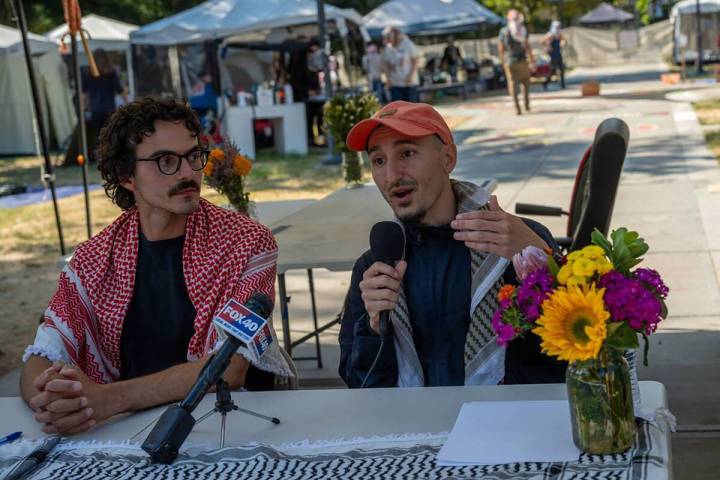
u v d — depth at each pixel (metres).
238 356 2.67
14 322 6.85
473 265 2.62
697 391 4.42
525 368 2.65
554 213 4.82
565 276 1.78
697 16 27.75
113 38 19.30
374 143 2.66
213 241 2.84
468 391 2.33
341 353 2.83
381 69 20.44
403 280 2.71
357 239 4.18
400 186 2.63
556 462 1.86
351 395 2.39
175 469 2.05
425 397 2.32
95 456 2.19
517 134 15.79
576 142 14.05
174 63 15.80
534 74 26.50
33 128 19.44
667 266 6.61
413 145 2.62
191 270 2.82
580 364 1.85
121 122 2.75
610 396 1.84
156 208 2.81
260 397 2.44
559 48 25.97
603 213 3.88
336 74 21.58
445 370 2.67
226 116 15.73
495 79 28.61
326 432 2.16
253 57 18.44
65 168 17.08
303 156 15.98
